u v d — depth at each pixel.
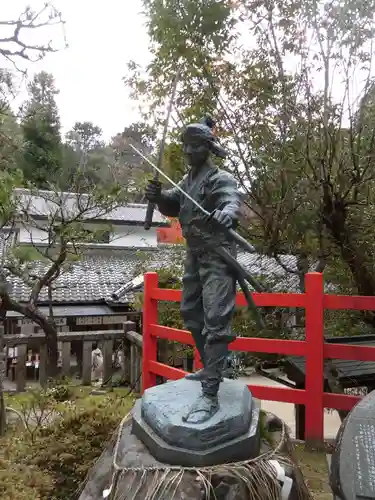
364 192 6.33
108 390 7.70
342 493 3.09
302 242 6.70
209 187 3.25
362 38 5.76
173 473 2.94
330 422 8.67
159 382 7.41
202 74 6.45
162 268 8.77
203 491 2.83
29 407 5.62
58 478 4.00
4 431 5.12
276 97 6.51
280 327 6.76
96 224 10.71
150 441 3.19
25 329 12.22
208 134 3.26
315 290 4.78
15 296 12.21
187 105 6.70
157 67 6.60
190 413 3.17
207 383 3.21
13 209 7.64
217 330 3.15
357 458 3.21
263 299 5.07
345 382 6.20
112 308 13.07
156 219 16.45
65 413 4.73
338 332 7.48
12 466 3.81
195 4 6.21
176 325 8.00
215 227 3.10
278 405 10.35
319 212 6.12
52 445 4.26
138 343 7.46
